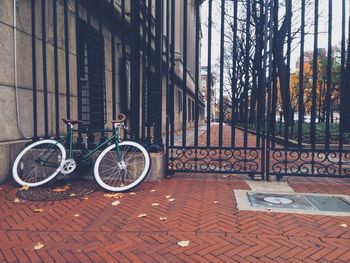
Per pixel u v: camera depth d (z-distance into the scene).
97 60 9.19
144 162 5.90
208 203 4.68
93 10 8.91
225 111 65.94
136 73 6.26
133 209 4.41
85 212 4.29
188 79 25.42
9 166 5.84
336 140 11.45
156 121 6.35
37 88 6.78
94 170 5.38
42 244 3.31
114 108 6.19
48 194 5.11
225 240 3.41
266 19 5.80
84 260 3.00
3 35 5.76
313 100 5.76
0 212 4.27
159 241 3.39
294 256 3.06
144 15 6.27
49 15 7.21
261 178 6.25
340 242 3.36
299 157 5.95
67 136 5.89
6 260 3.00
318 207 4.49
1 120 5.77
